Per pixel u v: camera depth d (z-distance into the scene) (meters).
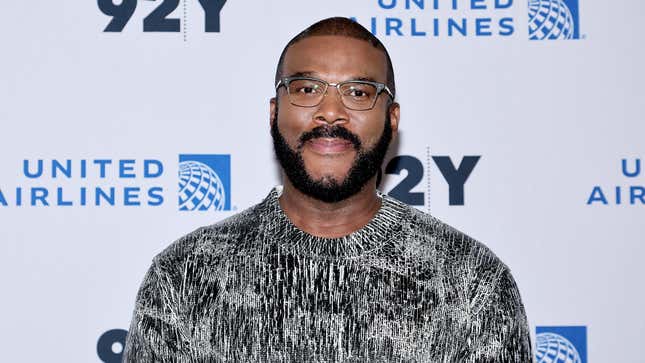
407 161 2.01
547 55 2.02
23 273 1.97
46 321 1.97
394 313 1.47
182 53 2.00
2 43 1.99
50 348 1.97
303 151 1.53
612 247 2.00
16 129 1.98
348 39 1.56
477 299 1.50
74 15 2.00
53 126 1.99
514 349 1.49
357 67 1.53
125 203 1.99
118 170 1.99
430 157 2.01
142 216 1.99
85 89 1.99
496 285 1.51
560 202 2.00
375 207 1.62
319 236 1.57
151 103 1.99
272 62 2.01
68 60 1.99
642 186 2.00
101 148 1.99
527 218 2.00
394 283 1.49
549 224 2.00
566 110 2.01
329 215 1.58
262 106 2.01
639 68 2.01
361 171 1.53
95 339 1.98
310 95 1.53
